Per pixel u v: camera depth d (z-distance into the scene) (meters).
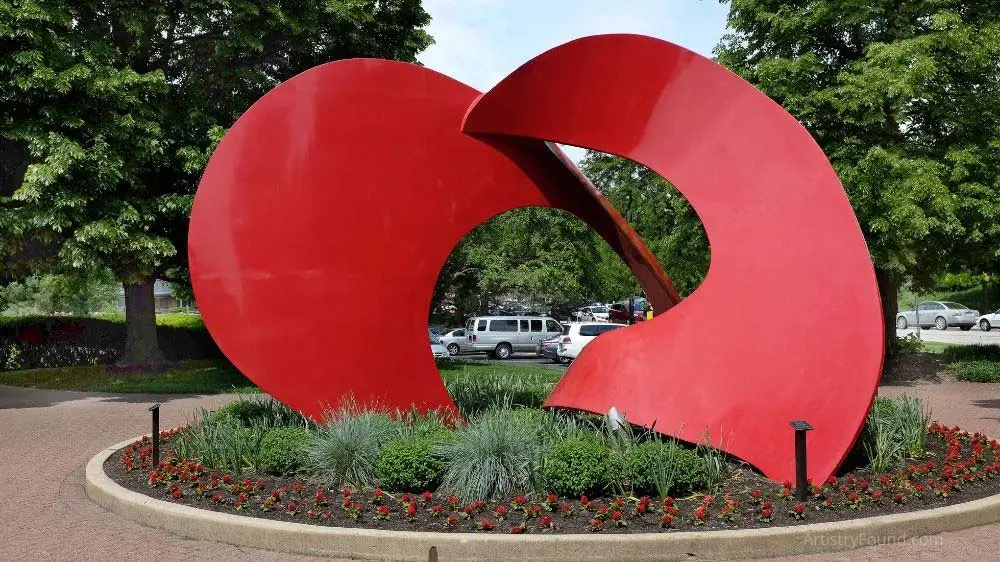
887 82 15.02
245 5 15.99
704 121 7.41
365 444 6.38
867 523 5.35
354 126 7.97
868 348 6.25
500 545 4.99
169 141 15.87
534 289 31.22
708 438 6.66
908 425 7.78
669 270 21.62
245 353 7.70
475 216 8.45
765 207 7.03
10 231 13.48
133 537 5.68
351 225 7.97
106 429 11.09
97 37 16.20
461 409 9.65
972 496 6.18
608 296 35.47
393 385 8.12
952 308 36.34
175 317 24.38
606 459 5.92
